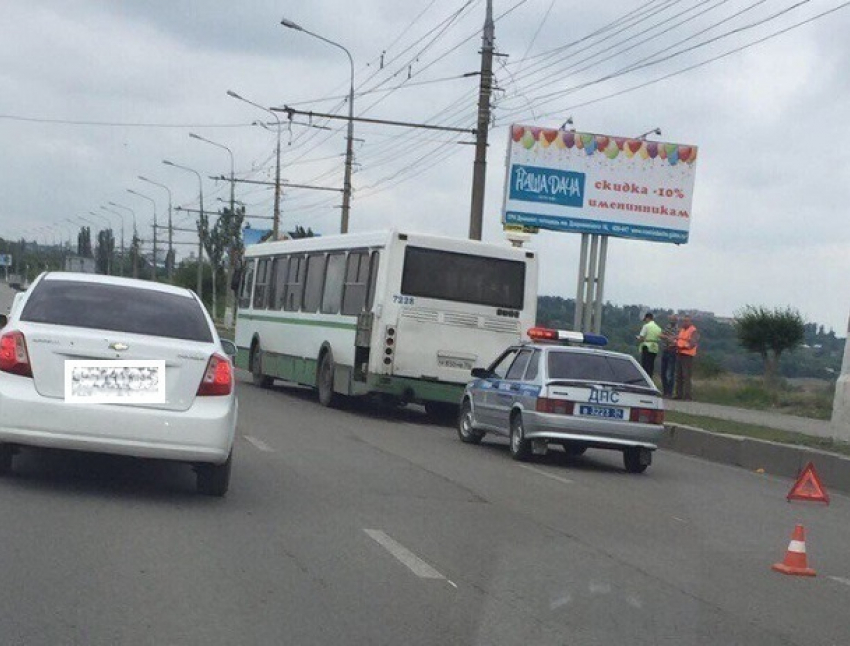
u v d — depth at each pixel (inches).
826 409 1061.8
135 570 312.5
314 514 416.5
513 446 650.8
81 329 398.6
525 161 1352.1
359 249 888.9
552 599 316.5
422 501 467.5
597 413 617.3
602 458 721.6
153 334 406.6
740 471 715.4
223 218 2797.7
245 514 405.4
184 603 283.4
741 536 446.9
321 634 265.6
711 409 1022.4
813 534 469.1
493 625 284.5
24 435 384.8
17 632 251.6
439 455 642.8
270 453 583.8
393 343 836.6
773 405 1117.7
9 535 343.0
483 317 856.9
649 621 300.8
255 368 1119.6
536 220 1353.3
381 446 664.4
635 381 634.2
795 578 372.5
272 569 325.7
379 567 338.3
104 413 386.9
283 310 1050.1
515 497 501.7
